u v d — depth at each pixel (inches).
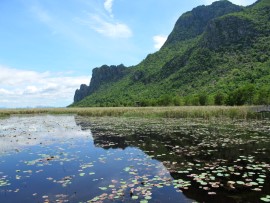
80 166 398.6
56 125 1084.5
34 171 378.3
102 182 321.7
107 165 401.4
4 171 382.0
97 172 364.8
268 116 1159.6
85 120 1304.1
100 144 592.4
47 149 546.6
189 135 673.6
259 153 454.0
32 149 549.6
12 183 326.0
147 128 854.5
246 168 362.6
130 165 397.4
